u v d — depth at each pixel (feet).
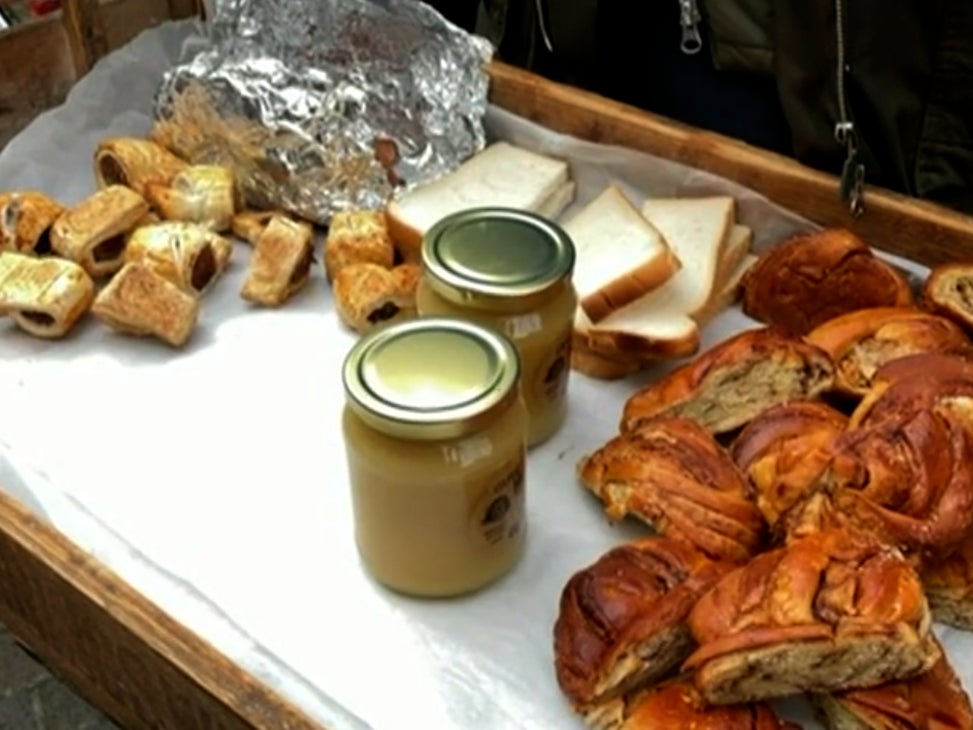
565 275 1.90
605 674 1.53
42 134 2.65
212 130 2.61
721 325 2.31
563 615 1.63
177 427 2.13
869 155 2.32
